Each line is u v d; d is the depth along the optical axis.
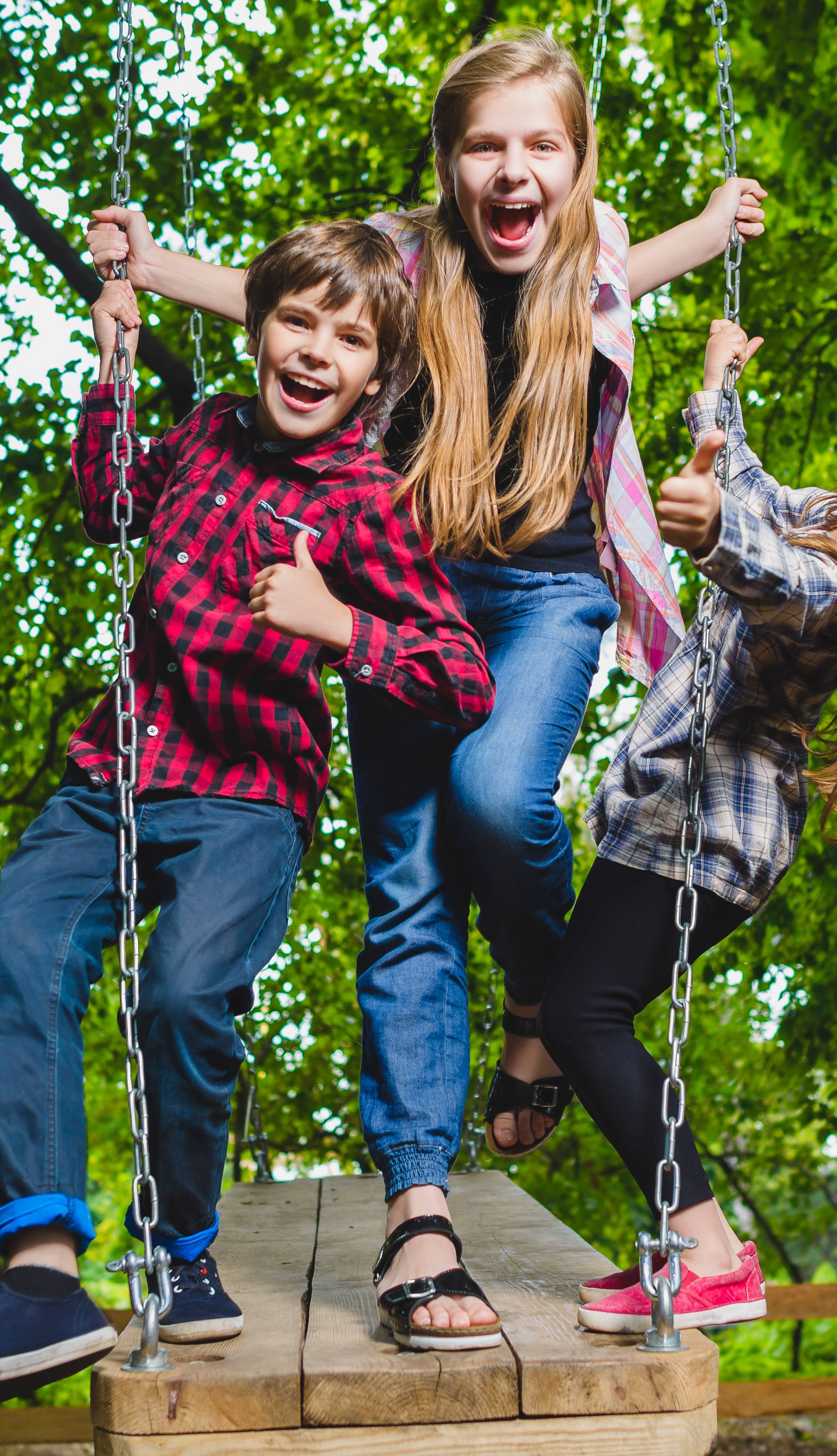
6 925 1.62
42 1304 1.46
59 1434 6.02
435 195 6.67
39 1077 1.54
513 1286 1.93
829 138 6.97
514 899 1.88
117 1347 1.62
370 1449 1.46
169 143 6.51
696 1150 1.72
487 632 2.04
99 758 1.76
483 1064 3.22
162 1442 1.45
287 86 6.77
